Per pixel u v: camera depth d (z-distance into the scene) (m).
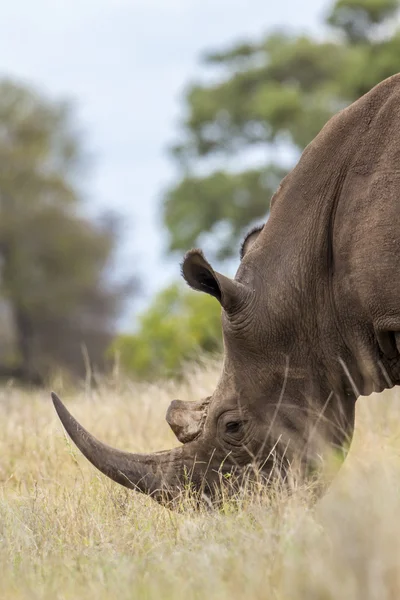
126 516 21.55
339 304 22.27
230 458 22.56
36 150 178.75
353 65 131.75
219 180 137.50
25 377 156.62
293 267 22.64
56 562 18.80
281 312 22.58
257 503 20.38
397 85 22.28
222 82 146.50
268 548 17.25
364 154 22.16
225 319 22.78
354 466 21.56
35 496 23.36
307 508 19.25
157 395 32.34
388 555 15.55
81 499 22.80
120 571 17.69
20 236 167.12
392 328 21.56
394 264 21.31
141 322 57.97
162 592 16.58
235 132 145.50
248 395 22.64
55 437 28.86
